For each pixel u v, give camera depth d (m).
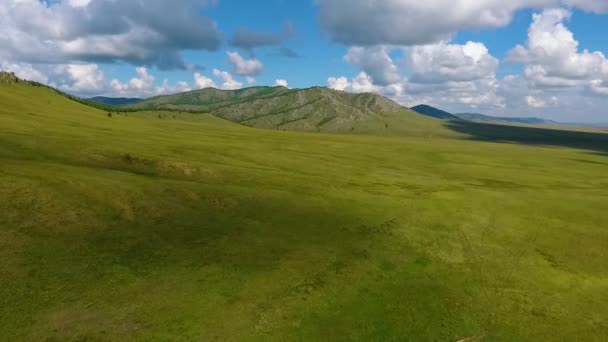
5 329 22.28
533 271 37.19
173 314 25.48
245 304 27.45
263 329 25.14
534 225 50.12
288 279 31.38
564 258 40.56
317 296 29.52
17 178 41.72
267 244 37.50
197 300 27.23
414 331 26.77
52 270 28.52
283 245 37.69
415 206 54.97
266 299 28.36
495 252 40.97
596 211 57.84
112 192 43.59
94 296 26.31
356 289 31.23
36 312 24.02
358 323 26.94
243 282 30.19
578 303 32.03
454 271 36.06
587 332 28.16
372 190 63.44
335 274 33.09
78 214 37.56
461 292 32.41
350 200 55.22
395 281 33.22
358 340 25.22
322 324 26.39
